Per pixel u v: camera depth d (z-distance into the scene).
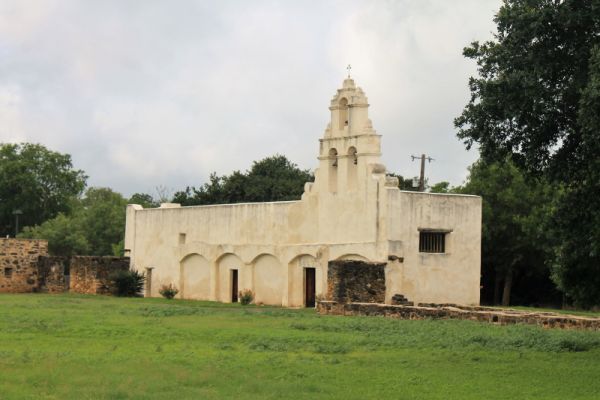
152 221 62.94
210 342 29.06
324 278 49.88
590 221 25.77
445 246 49.31
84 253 97.88
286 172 88.00
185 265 60.06
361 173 48.91
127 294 60.00
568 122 25.50
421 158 65.69
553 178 26.06
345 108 50.84
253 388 20.66
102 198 128.38
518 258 61.00
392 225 47.22
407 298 47.50
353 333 32.16
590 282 27.80
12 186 109.31
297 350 27.31
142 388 20.50
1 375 21.89
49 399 19.31
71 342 28.58
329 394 20.23
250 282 54.69
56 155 112.31
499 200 62.03
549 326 34.41
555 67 25.19
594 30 24.84
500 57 25.70
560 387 21.62
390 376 22.73
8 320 35.19
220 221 57.41
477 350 27.48
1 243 64.56
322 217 51.06
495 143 26.30
